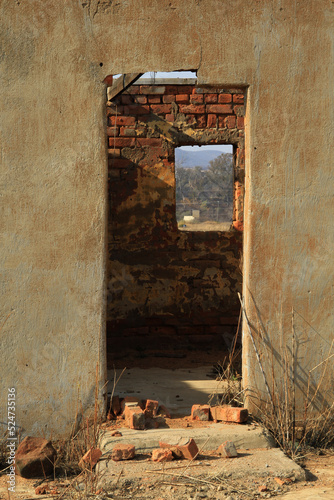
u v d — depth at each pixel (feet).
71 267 13.00
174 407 15.23
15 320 12.84
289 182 13.44
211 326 24.06
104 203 13.10
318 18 13.39
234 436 12.36
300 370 13.50
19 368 12.85
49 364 12.92
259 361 13.26
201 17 13.12
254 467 11.21
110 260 23.45
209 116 23.70
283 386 13.46
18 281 12.85
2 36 12.78
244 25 13.23
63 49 12.93
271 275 13.44
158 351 23.25
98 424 12.85
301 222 13.48
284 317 13.47
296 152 13.43
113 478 10.68
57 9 12.88
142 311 23.66
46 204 12.94
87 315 13.03
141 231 23.61
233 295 24.11
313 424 13.47
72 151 13.01
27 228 12.88
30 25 12.84
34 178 12.91
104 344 13.14
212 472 10.96
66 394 12.95
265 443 12.39
